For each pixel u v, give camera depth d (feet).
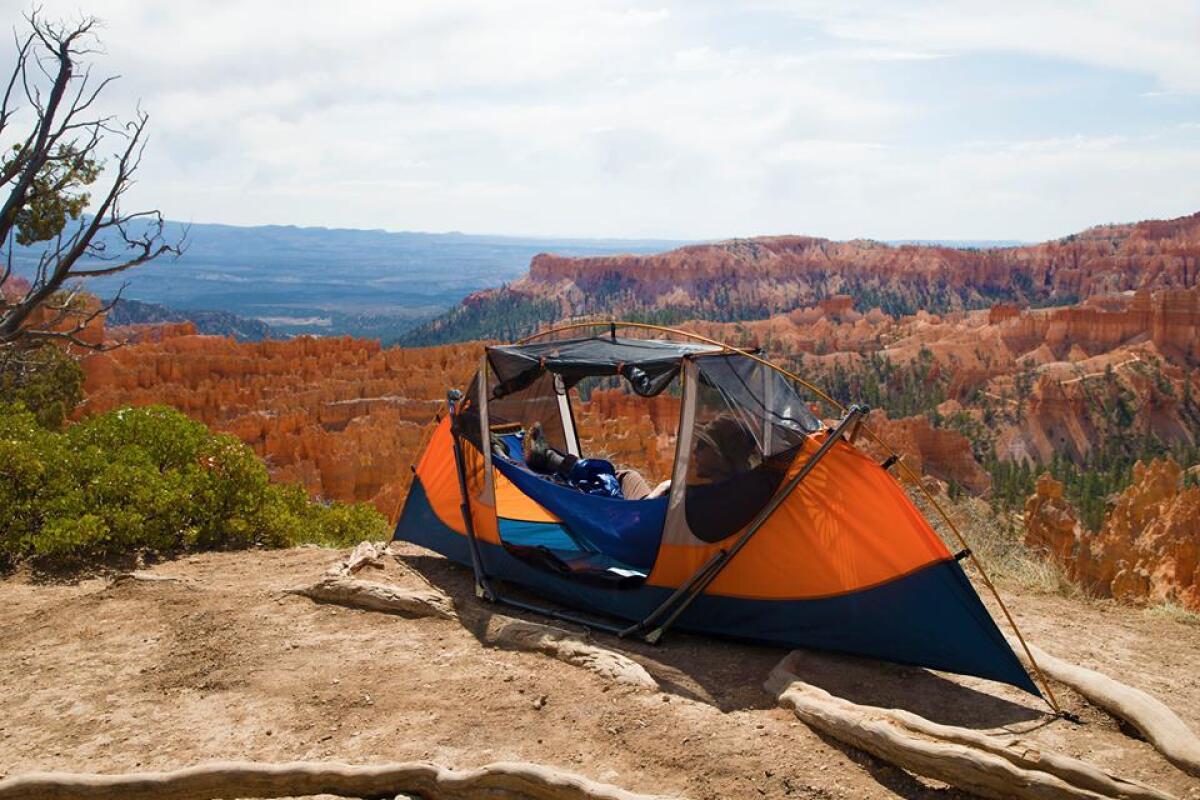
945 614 19.58
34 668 20.66
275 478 145.59
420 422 215.31
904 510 20.34
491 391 27.48
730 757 15.92
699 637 22.04
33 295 60.80
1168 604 25.96
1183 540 54.90
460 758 16.10
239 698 18.75
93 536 29.07
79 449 34.55
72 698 19.03
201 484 32.04
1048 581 28.50
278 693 18.92
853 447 21.16
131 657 21.16
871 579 20.16
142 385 210.38
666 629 21.52
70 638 22.43
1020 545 33.45
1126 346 534.37
